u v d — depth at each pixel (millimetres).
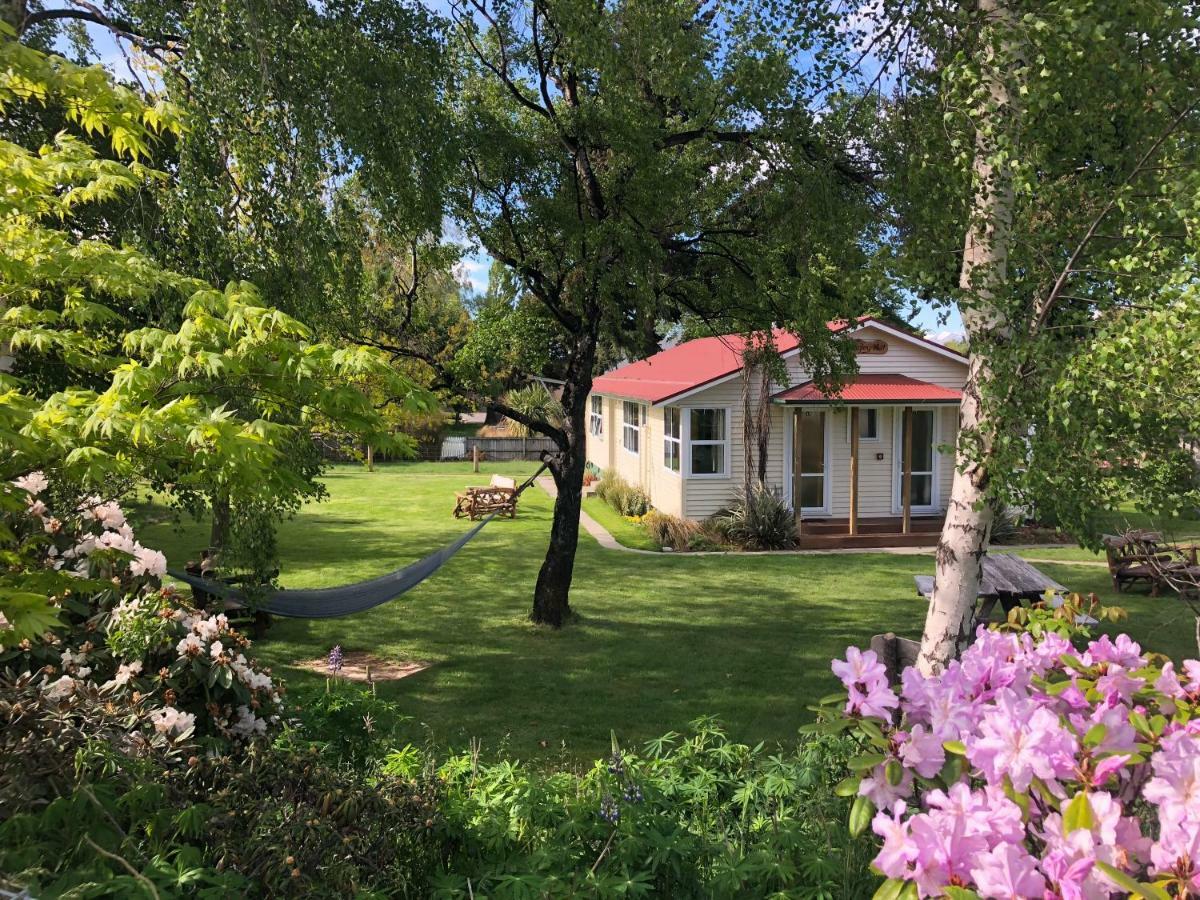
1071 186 4926
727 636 10250
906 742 2209
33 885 2240
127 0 6520
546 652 9531
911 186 5898
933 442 19031
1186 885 1674
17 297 3473
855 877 3111
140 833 2865
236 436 2729
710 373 18344
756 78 8164
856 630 10562
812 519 18500
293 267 6629
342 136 6977
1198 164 4359
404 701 7832
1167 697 2424
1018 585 8891
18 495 2811
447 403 10547
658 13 8008
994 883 1686
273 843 2758
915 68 6496
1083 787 1988
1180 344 3768
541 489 26828
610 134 9039
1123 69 4547
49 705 2998
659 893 3246
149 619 3764
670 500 18891
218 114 6246
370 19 7340
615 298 10344
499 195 9953
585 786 3744
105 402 2682
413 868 3133
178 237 6422
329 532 18438
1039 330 4734
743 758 4207
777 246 9406
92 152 3609
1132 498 4273
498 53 10227
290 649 9570
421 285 10570
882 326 18219
